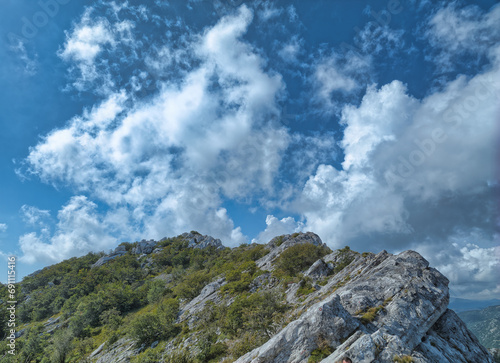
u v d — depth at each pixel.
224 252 176.88
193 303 79.88
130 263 189.12
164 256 194.25
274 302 50.84
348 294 23.41
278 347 18.58
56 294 140.00
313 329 18.88
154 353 51.59
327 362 15.16
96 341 81.00
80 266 199.62
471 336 20.28
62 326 100.44
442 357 16.69
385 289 23.28
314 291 51.34
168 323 64.56
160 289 109.25
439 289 22.33
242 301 55.81
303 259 78.38
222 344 45.06
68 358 71.75
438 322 20.98
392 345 14.52
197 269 149.25
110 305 106.75
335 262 65.31
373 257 44.28
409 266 26.00
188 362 42.47
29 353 78.56
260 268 92.31
